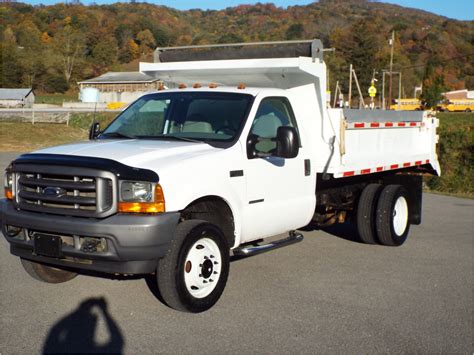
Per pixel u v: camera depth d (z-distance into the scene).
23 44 122.88
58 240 5.64
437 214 12.86
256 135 6.73
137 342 5.22
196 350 5.08
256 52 7.69
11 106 78.62
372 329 5.67
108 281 6.98
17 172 5.95
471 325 5.83
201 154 6.11
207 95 7.11
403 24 149.12
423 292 6.88
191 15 189.50
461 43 140.62
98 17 154.88
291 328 5.64
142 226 5.38
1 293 6.49
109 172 5.45
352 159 8.07
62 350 5.03
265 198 6.80
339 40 84.94
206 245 5.97
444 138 20.78
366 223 8.97
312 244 9.28
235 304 6.29
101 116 45.94
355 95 71.88
